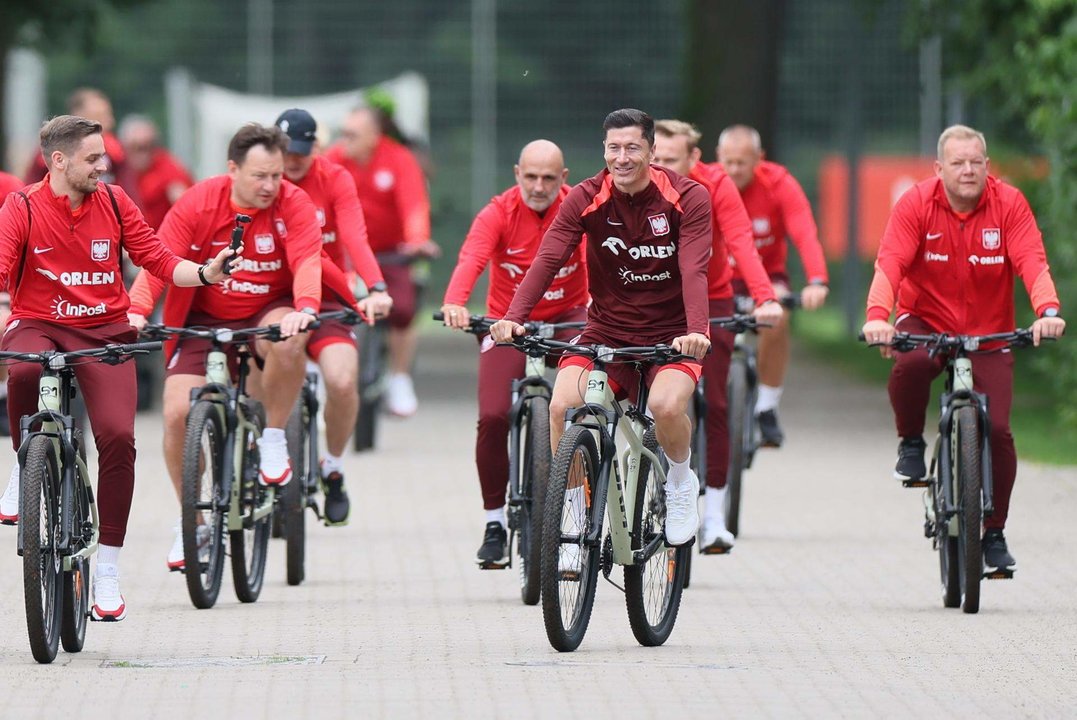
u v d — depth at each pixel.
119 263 28.23
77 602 27.95
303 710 23.84
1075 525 41.59
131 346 27.31
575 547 27.61
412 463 53.72
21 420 27.22
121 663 27.00
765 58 91.75
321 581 35.03
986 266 32.41
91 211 27.77
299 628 29.97
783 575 35.84
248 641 28.81
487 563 33.03
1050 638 29.41
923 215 32.44
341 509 37.38
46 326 27.88
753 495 47.44
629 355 27.38
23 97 129.50
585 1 122.06
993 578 32.28
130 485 28.23
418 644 28.55
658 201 27.61
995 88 71.19
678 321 28.33
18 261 27.70
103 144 27.69
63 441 27.25
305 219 32.81
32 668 26.58
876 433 62.34
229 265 28.09
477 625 30.28
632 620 28.14
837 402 73.06
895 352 32.69
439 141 123.62
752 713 23.88
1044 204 60.69
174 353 33.28
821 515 44.00
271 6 123.88
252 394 34.12
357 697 24.59
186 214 32.69
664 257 27.86
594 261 28.33
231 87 124.31
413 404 62.00
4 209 27.52
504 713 23.69
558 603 27.14
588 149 122.62
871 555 38.25
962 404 31.78
